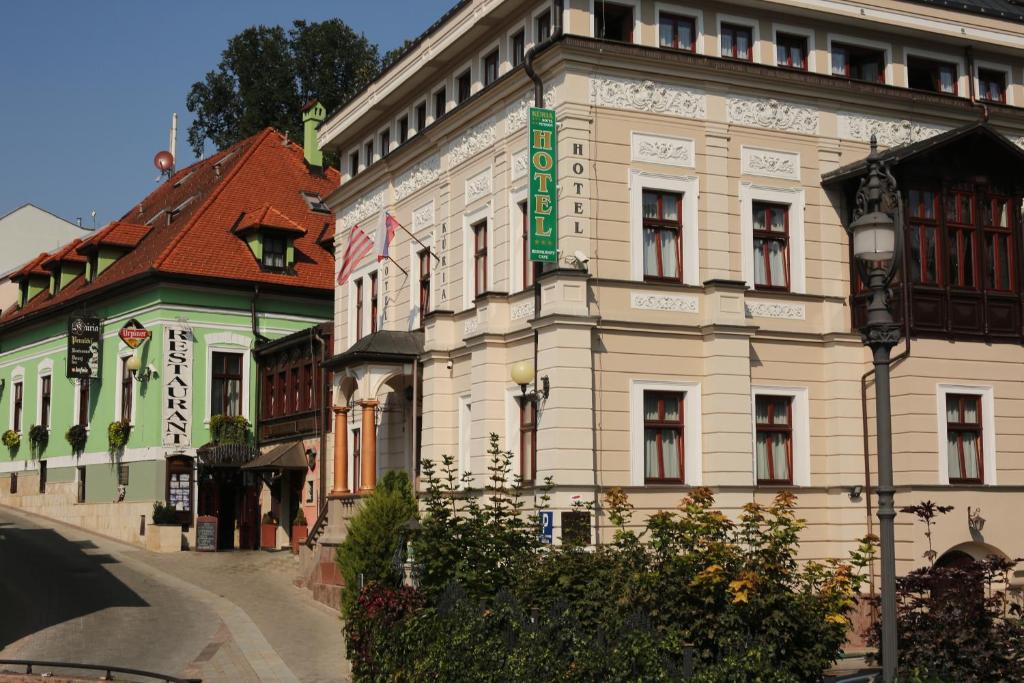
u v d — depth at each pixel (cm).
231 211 4647
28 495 5038
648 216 2572
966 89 2939
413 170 3259
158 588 3153
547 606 1514
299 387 4003
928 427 2622
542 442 2461
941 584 1540
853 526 2647
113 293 4472
